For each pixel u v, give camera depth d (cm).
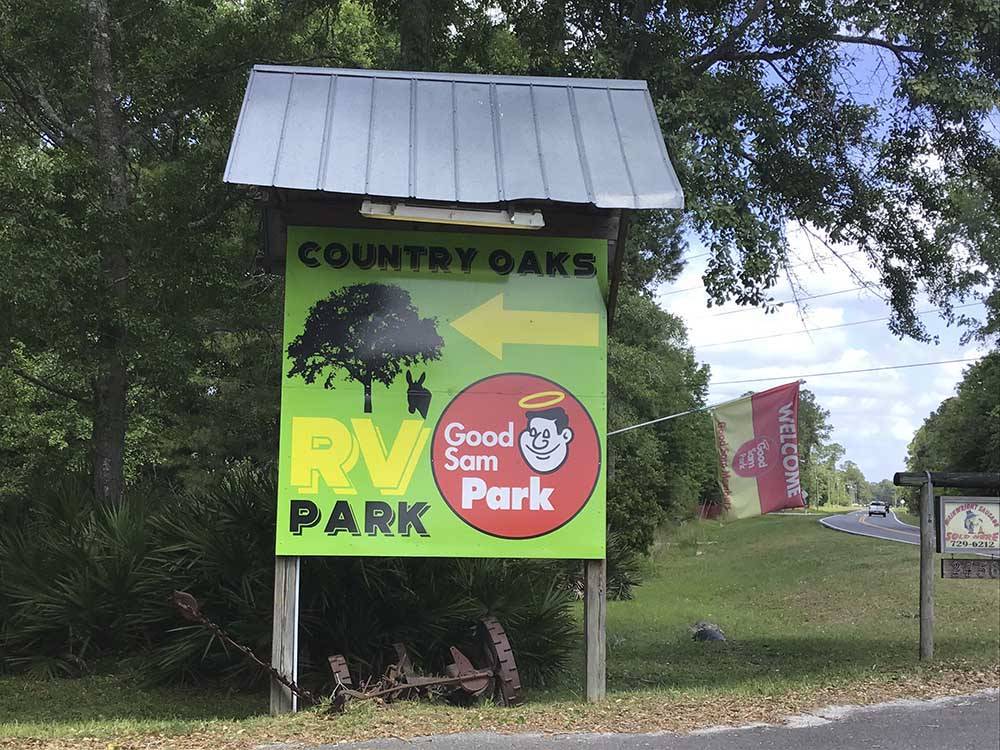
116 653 886
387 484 670
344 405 673
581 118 723
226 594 809
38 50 1209
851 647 1100
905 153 1073
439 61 1295
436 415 679
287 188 622
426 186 636
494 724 603
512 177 654
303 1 1282
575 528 680
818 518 7100
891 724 597
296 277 681
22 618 862
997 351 3791
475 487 677
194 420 2234
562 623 866
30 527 987
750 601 1848
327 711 655
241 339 1694
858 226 1115
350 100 712
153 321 997
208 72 1258
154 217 1088
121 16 1251
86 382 1232
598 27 1068
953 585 1798
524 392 686
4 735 584
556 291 695
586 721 609
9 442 1914
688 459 4459
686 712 634
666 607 1739
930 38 941
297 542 661
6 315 878
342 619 802
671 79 980
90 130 1262
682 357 4053
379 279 685
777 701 667
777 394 978
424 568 835
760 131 963
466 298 689
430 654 812
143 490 1072
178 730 596
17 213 879
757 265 858
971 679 748
